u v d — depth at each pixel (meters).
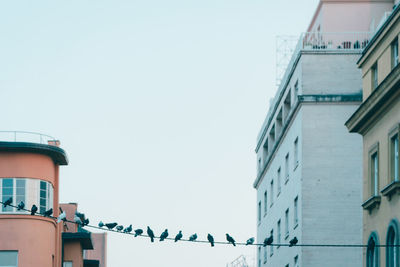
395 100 41.09
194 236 40.31
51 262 58.84
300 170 58.59
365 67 46.94
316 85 58.94
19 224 57.41
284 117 65.75
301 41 59.88
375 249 43.66
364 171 46.06
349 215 57.75
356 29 67.38
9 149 58.12
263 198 75.88
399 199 40.16
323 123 58.56
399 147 40.50
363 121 45.31
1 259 56.97
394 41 42.53
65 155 60.34
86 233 64.75
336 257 57.44
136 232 40.06
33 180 58.19
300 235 57.91
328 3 67.75
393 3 67.62
